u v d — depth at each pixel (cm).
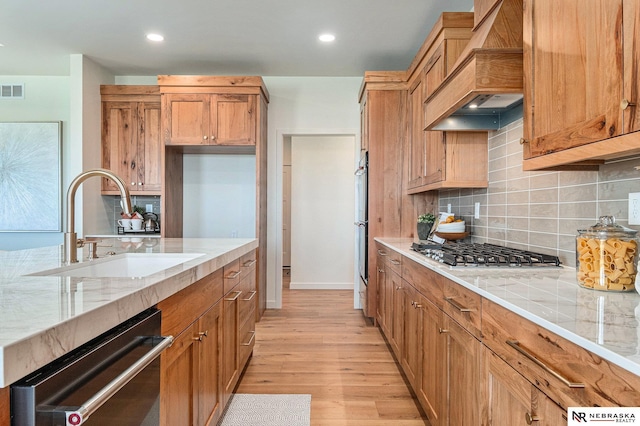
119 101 421
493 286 133
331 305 465
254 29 335
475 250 212
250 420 210
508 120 233
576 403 79
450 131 263
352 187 565
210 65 419
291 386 251
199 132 394
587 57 110
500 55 170
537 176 201
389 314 308
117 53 386
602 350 70
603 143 103
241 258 245
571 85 118
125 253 196
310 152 564
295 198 564
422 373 205
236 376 230
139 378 99
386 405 228
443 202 369
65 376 70
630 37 92
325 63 412
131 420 95
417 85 334
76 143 388
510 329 108
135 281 108
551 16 130
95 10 303
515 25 178
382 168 385
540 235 198
